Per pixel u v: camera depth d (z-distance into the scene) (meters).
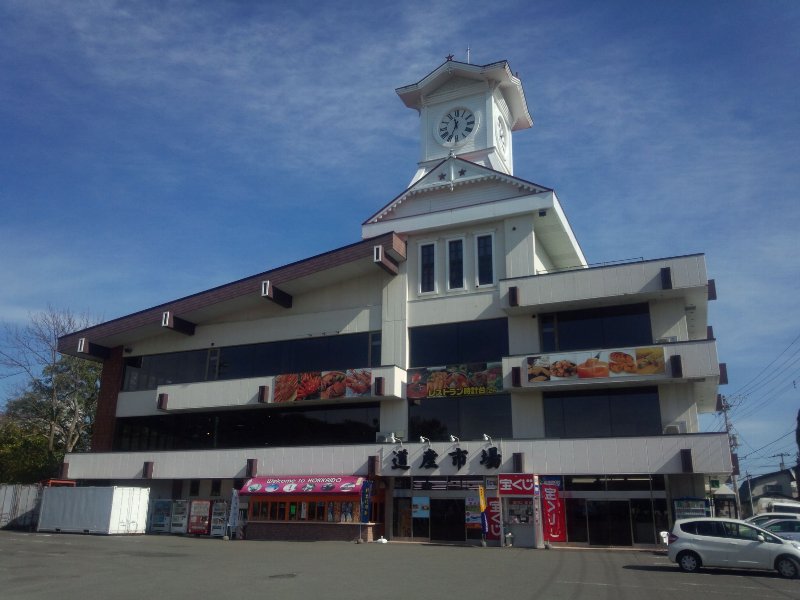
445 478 30.20
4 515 37.56
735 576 17.00
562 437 28.81
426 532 29.95
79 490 34.69
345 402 33.56
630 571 17.95
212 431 37.22
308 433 34.38
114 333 39.72
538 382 28.72
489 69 37.84
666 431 27.17
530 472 27.97
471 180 34.25
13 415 49.88
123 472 36.84
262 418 36.06
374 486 30.81
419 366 32.53
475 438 30.45
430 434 31.36
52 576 16.59
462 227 33.66
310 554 22.88
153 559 20.86
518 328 30.97
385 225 34.91
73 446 50.41
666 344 27.19
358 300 35.22
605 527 26.98
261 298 36.41
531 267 31.38
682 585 15.12
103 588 14.44
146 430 39.34
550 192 31.48
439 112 39.72
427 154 39.12
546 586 14.72
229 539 31.50
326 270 34.38
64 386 50.47
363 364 34.09
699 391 30.56
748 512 82.31
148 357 40.69
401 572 17.34
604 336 29.59
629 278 28.38
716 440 25.62
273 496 31.83
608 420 28.50
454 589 14.17
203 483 36.97
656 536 26.27
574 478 27.84
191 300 37.75
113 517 33.41
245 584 14.99
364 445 31.27
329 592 13.70
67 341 40.44
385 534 30.88
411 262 34.25
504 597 13.05
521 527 27.66
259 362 36.97
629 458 26.67
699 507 25.70
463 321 32.22
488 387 30.09
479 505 29.11
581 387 28.83
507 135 40.91
